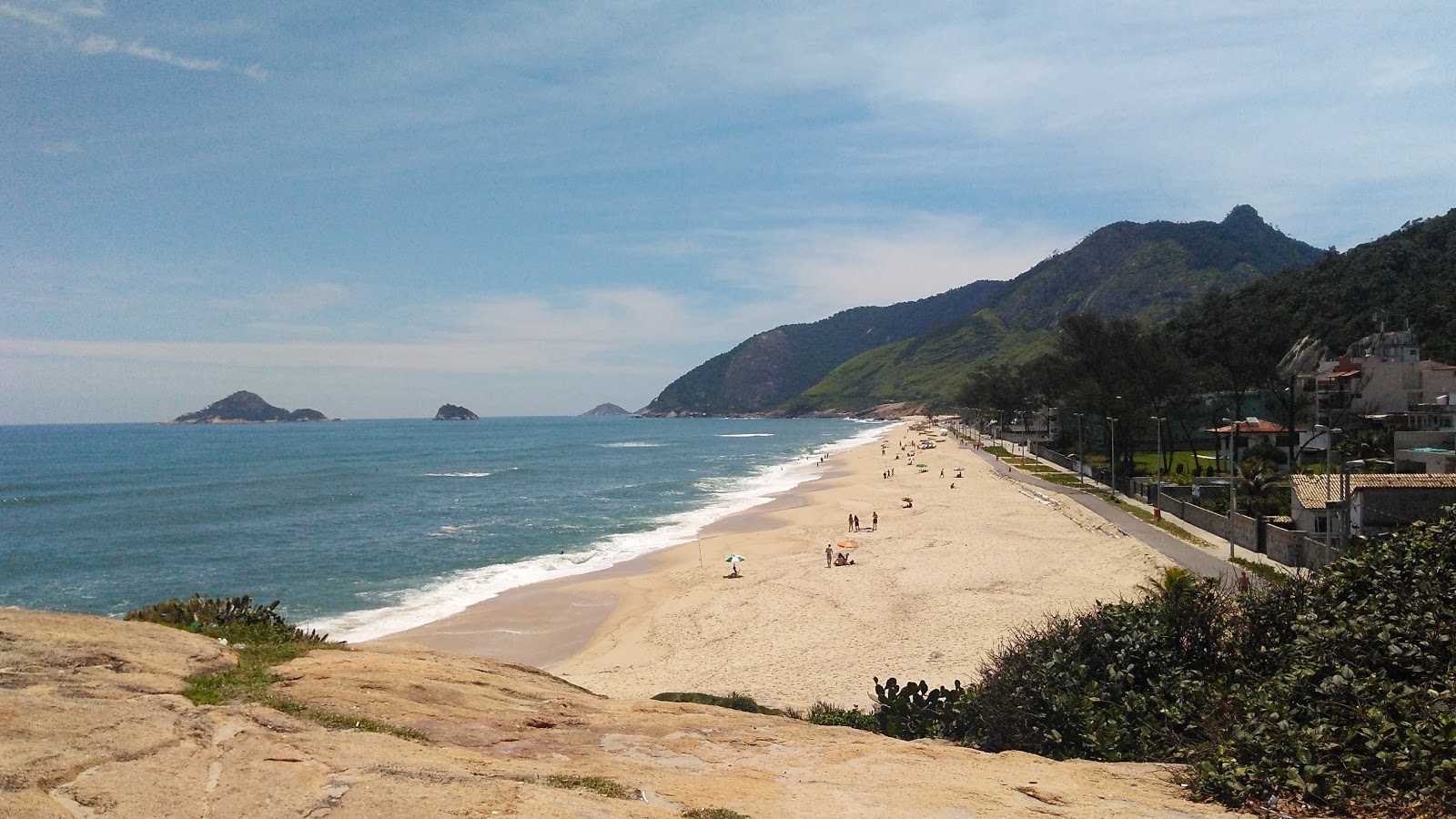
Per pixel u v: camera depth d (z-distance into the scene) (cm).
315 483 9238
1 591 3909
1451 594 1178
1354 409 6425
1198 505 4709
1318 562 3077
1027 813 759
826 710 1655
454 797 647
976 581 3534
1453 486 3203
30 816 534
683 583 3875
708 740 952
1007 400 13325
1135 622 1345
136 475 10612
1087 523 4766
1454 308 7862
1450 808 732
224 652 1020
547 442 19425
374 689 951
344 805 616
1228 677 1215
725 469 10981
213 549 5006
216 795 623
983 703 1295
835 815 724
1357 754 841
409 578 4153
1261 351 8044
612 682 2483
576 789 718
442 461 12938
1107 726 1128
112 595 3806
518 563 4509
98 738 689
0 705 722
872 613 3117
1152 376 7081
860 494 7300
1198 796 830
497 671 1225
